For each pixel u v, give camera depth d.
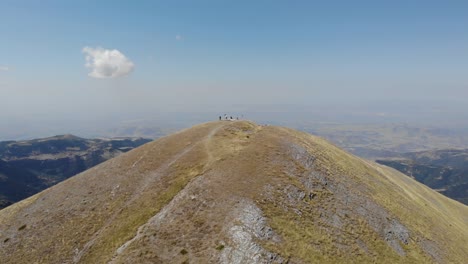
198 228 44.44
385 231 51.72
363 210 54.78
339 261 41.09
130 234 47.62
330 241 44.38
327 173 61.53
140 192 59.16
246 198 48.56
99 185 66.00
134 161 71.31
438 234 60.44
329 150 77.31
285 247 40.75
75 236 52.38
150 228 46.38
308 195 52.97
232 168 57.44
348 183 61.78
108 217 55.03
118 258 42.41
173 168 63.69
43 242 53.22
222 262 38.81
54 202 64.88
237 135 77.50
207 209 47.66
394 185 80.19
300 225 45.56
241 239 41.25
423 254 50.09
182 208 48.91
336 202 53.97
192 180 56.00
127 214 53.34
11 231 58.84
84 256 46.59
